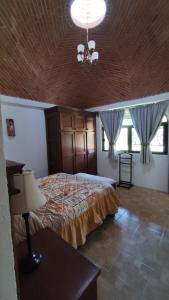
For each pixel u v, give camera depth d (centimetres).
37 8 177
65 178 320
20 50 233
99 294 145
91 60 190
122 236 229
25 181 94
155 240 220
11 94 354
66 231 185
